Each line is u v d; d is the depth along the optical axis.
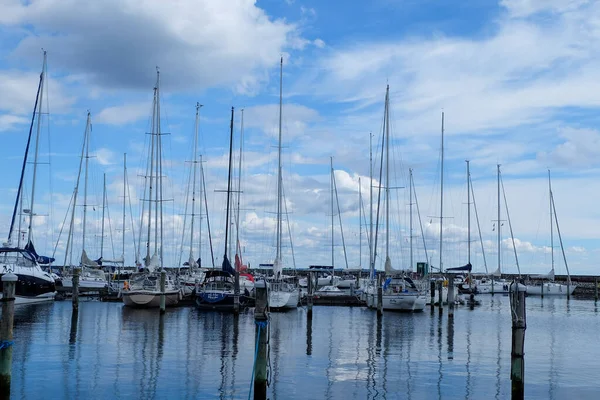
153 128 51.00
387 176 52.56
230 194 51.75
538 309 56.97
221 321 35.66
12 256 45.00
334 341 28.23
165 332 29.81
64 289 55.03
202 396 16.61
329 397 16.94
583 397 17.78
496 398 17.31
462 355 24.62
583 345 29.05
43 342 25.47
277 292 46.19
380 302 39.09
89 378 18.50
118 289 54.09
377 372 20.58
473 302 58.09
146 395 16.62
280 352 24.52
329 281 79.19
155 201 50.34
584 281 104.06
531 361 23.73
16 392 16.61
